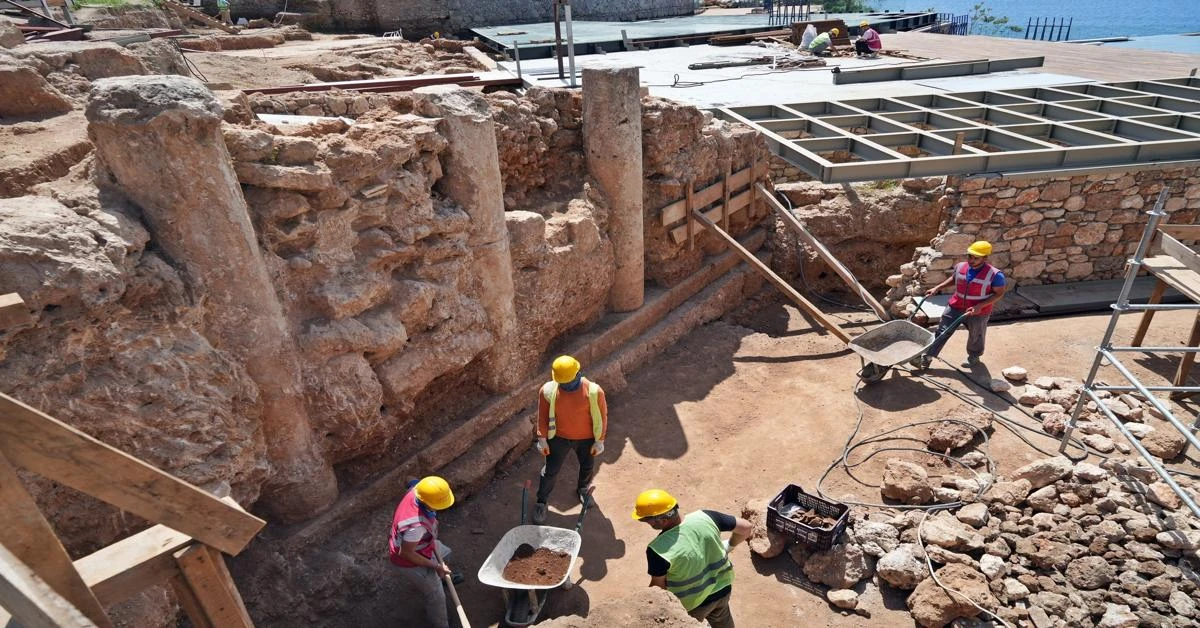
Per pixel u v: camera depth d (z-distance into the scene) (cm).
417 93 567
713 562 404
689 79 1516
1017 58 1598
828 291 1055
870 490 583
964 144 977
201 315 397
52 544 209
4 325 219
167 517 230
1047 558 489
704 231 912
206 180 382
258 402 435
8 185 410
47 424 203
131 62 635
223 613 256
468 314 587
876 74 1484
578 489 604
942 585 469
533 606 475
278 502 483
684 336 868
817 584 507
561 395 535
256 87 839
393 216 525
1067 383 699
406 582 504
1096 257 898
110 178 384
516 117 694
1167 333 795
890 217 988
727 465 636
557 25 1192
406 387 539
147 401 364
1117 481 547
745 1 3809
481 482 615
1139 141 891
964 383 730
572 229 698
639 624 305
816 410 708
